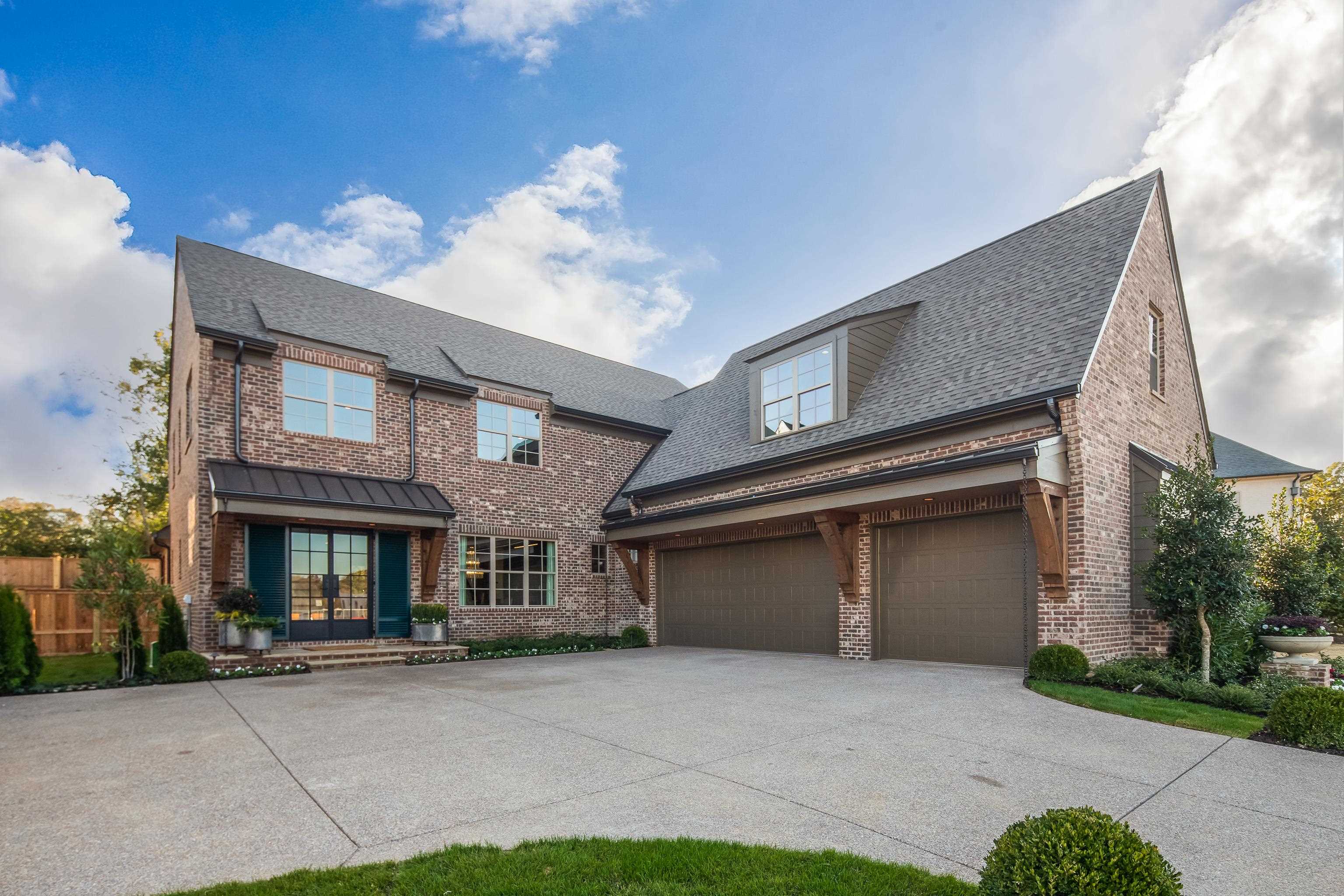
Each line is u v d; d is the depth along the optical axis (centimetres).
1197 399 1501
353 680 1118
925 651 1205
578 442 1867
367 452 1475
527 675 1159
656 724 752
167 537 1928
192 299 1374
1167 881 266
